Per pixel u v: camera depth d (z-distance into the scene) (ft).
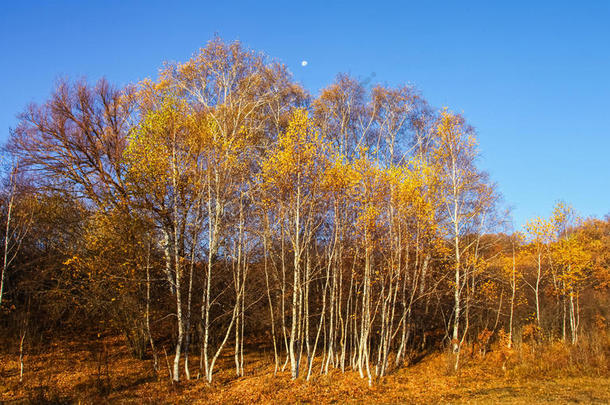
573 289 101.60
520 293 100.42
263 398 55.06
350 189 68.49
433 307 98.84
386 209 72.84
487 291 86.53
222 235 73.41
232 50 82.69
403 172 71.26
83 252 69.21
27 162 71.72
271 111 85.92
